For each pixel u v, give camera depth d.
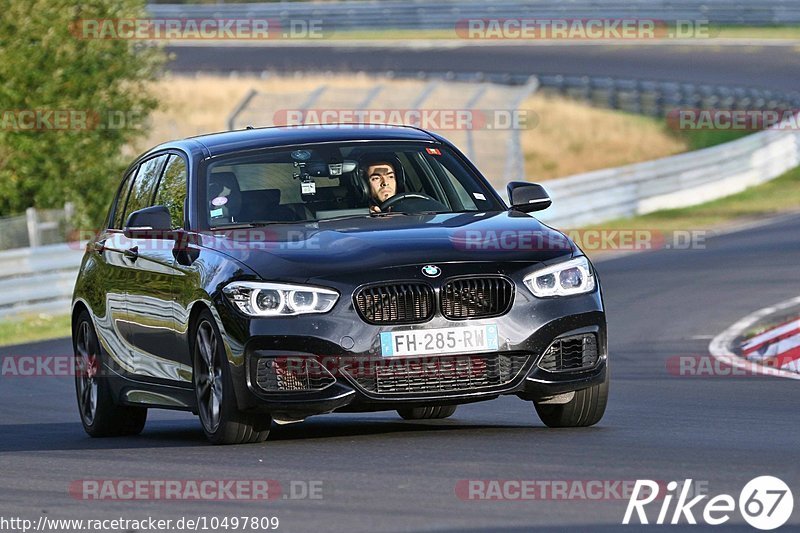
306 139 23.11
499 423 23.05
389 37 146.62
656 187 75.12
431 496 15.59
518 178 73.88
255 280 19.66
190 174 22.66
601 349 20.38
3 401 31.48
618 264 55.44
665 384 28.28
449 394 19.44
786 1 143.25
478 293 19.66
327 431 22.20
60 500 16.86
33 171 64.06
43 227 55.25
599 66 126.38
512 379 19.72
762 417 22.42
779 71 122.94
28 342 44.09
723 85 117.06
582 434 20.27
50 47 63.09
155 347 22.48
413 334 19.33
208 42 148.62
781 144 91.81
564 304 20.00
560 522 14.02
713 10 142.38
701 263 53.38
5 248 54.66
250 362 19.47
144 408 25.00
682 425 21.42
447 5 146.12
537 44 140.25
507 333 19.59
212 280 20.27
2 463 20.61
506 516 14.38
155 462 19.30
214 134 24.38
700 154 79.56
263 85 104.81
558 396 20.61
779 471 16.38
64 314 51.19
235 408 19.81
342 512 15.00
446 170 23.02
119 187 26.12
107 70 65.31
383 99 81.31
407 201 22.22
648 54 133.50
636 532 13.53
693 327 38.06
